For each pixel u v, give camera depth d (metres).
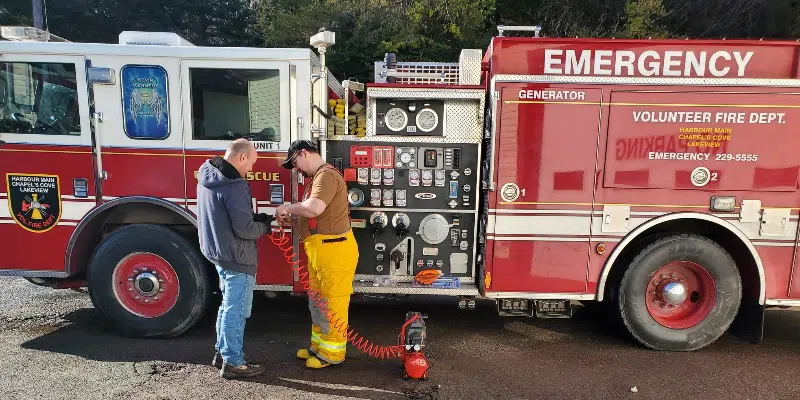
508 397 3.26
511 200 3.89
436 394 3.28
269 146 3.90
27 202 3.92
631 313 4.00
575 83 3.78
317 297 3.54
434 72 4.80
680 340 4.00
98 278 3.94
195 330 4.24
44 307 4.80
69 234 3.94
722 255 3.91
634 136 3.81
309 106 3.86
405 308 5.05
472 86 3.92
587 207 3.89
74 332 4.20
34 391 3.20
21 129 3.88
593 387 3.42
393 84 3.92
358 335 4.29
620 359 3.88
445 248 4.10
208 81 3.86
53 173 3.89
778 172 3.79
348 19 16.69
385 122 3.98
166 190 3.92
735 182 3.81
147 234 3.87
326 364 3.58
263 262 4.00
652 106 3.78
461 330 4.47
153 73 3.83
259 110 3.88
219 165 3.19
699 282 4.05
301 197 3.92
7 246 3.96
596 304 4.98
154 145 3.88
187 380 3.38
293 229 3.95
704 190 3.83
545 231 3.92
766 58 3.77
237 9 25.59
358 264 4.13
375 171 4.02
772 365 3.81
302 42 16.81
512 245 3.94
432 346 4.09
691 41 3.76
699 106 3.76
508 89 3.79
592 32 16.84
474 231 4.07
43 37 4.14
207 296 3.97
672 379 3.55
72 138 3.86
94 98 3.84
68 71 3.81
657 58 3.80
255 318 4.64
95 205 3.91
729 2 18.83
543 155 3.84
